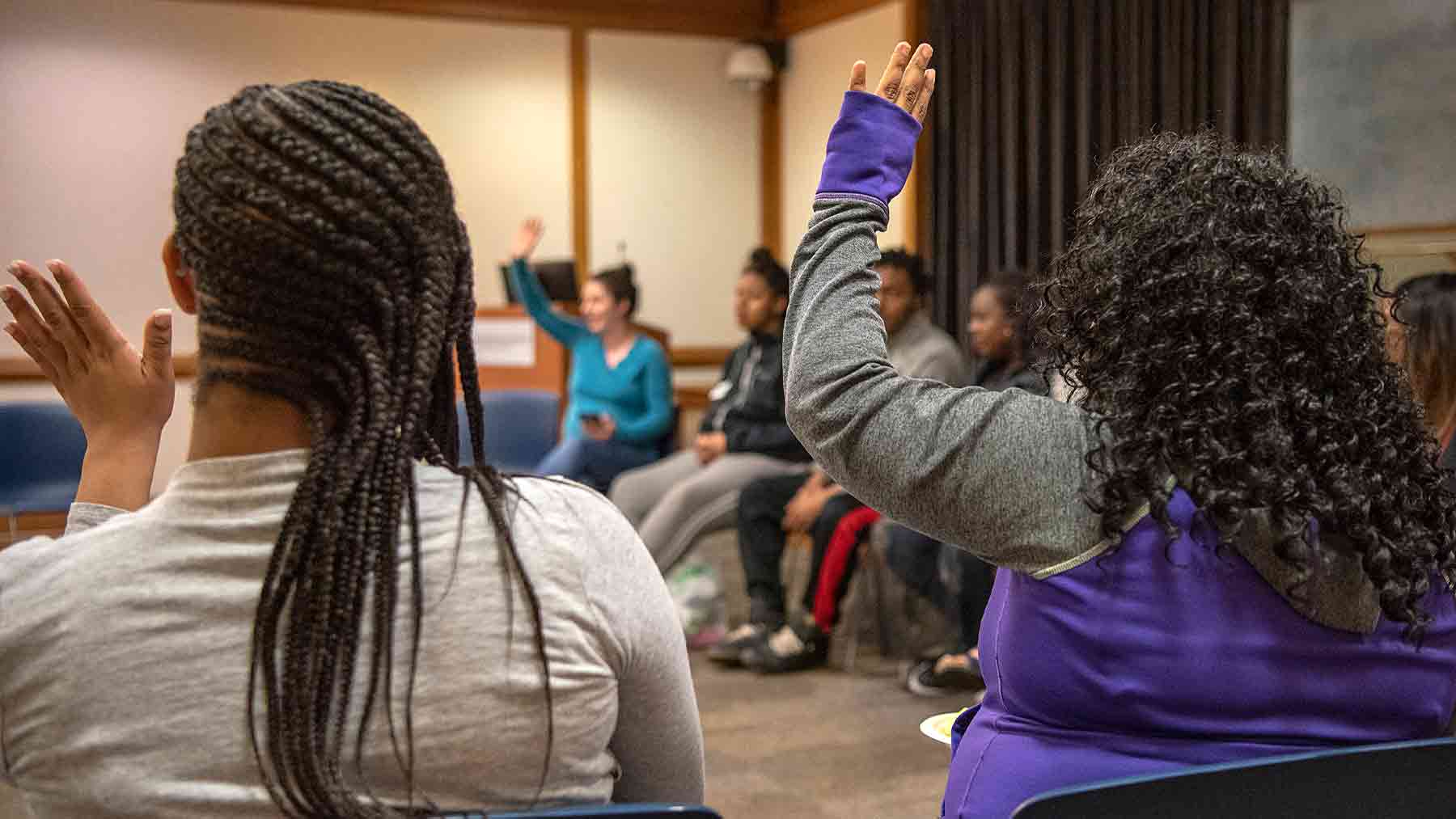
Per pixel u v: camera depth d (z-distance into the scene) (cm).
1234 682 95
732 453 453
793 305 108
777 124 732
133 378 98
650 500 469
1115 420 97
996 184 580
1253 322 95
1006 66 568
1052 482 96
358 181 79
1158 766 97
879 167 109
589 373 520
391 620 78
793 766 305
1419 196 462
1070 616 97
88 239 600
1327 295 96
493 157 673
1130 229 102
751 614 410
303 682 76
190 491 80
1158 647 95
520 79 677
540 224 527
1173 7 521
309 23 634
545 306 524
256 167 78
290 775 76
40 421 458
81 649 77
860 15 654
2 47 582
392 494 79
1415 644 97
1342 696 96
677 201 714
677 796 96
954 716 136
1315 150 499
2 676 78
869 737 329
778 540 416
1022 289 388
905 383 100
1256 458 92
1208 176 101
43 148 590
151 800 76
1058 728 101
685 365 720
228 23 619
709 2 707
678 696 91
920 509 99
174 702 77
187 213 80
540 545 83
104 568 78
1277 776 88
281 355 80
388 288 81
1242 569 95
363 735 78
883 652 424
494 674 80
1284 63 505
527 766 82
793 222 727
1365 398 97
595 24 688
